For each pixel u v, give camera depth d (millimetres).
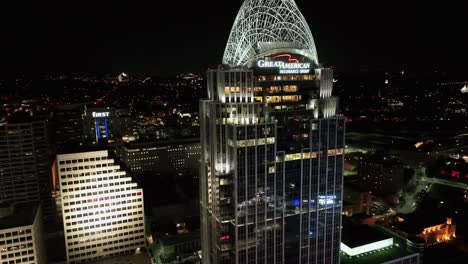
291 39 186125
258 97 174000
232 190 167625
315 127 179125
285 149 175875
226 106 166375
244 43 177875
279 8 185500
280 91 177125
